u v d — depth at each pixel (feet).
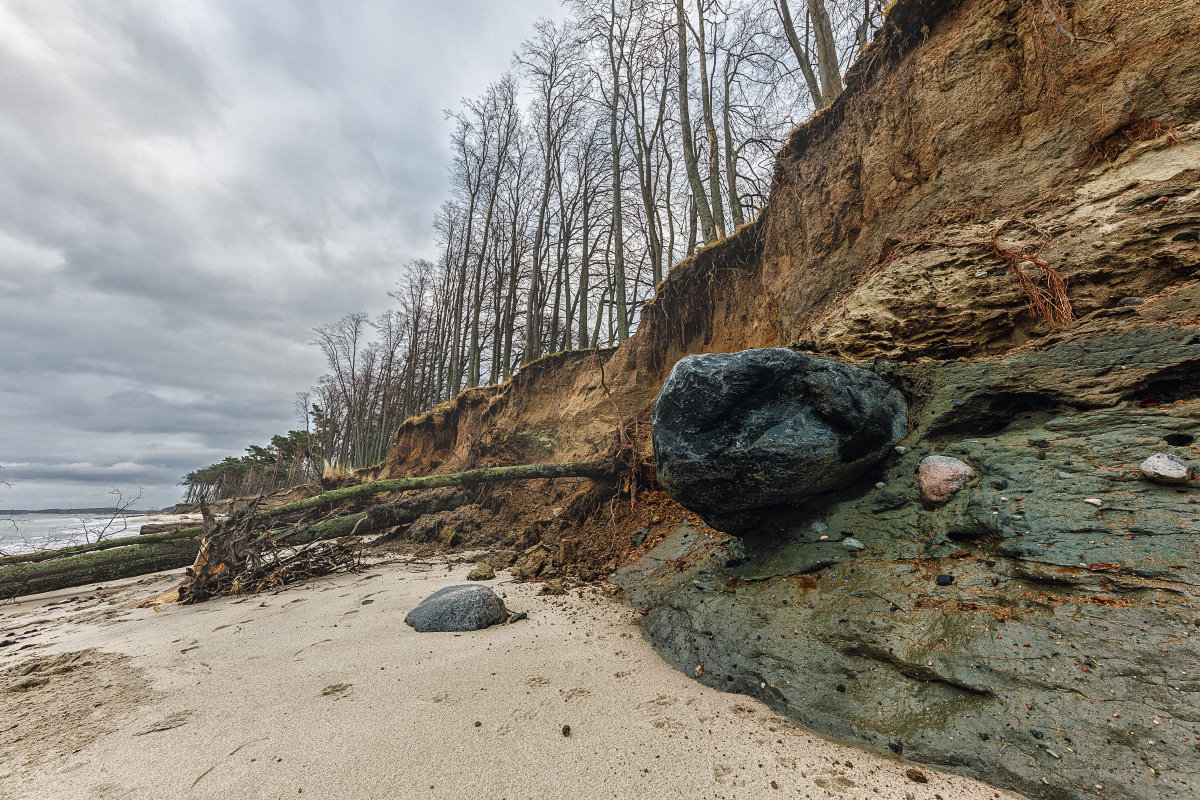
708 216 34.19
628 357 35.24
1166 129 11.50
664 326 33.30
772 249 24.73
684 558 16.30
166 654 12.65
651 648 11.76
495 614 13.94
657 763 6.83
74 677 11.13
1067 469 8.82
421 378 94.27
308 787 6.48
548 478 30.53
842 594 9.77
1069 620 6.86
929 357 13.28
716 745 7.26
